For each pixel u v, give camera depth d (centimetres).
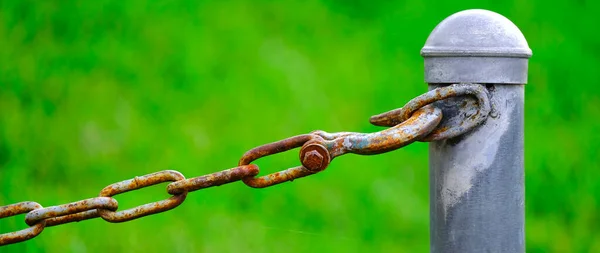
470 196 219
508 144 219
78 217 226
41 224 226
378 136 217
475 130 218
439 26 219
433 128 217
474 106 218
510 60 217
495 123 218
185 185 222
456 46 217
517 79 218
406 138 217
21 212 227
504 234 219
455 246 220
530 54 218
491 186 219
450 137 218
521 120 219
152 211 223
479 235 219
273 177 220
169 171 224
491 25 218
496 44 217
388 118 221
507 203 219
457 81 218
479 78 217
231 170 220
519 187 219
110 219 224
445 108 218
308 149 218
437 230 221
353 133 219
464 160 219
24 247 284
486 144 218
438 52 218
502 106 218
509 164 219
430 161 221
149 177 224
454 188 219
